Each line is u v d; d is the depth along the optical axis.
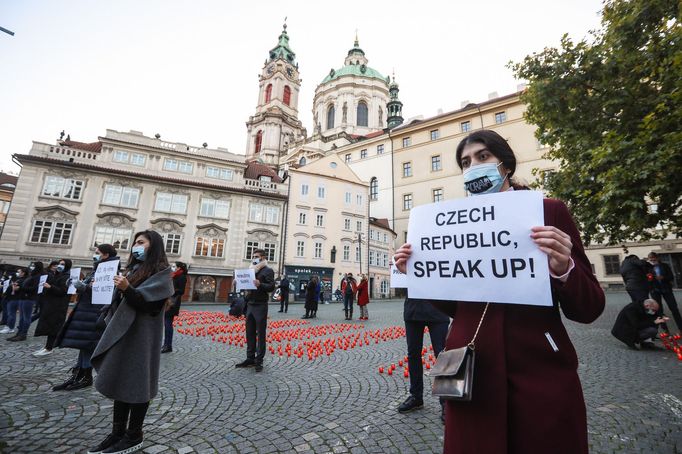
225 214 30.41
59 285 6.69
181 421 3.63
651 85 9.11
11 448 3.00
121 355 3.02
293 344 7.96
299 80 70.94
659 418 3.49
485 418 1.36
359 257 36.50
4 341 7.89
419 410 3.90
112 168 27.77
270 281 5.80
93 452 2.89
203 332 9.83
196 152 31.02
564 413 1.27
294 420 3.65
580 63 10.27
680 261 28.33
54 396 4.34
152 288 3.18
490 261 1.58
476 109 40.22
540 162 35.84
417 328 4.03
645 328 6.66
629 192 7.83
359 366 5.97
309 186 34.78
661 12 8.45
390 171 46.91
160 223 27.97
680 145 6.64
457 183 40.94
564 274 1.36
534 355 1.39
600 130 10.00
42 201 25.03
